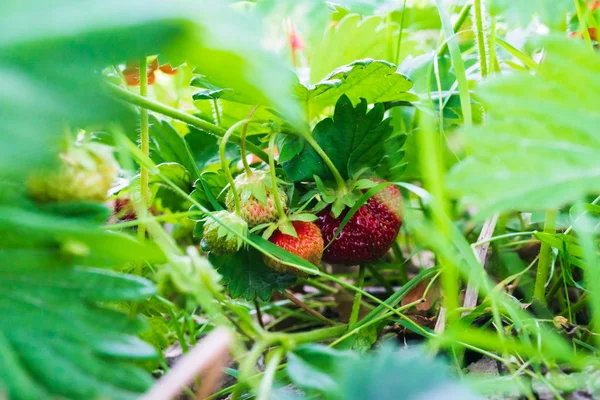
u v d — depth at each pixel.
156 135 0.34
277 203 0.27
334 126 0.28
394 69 0.27
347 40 0.33
